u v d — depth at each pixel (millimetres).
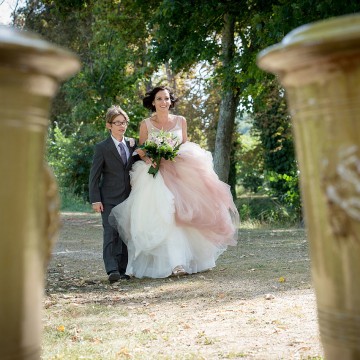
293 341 4441
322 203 2244
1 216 2018
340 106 2137
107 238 8078
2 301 2037
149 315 5707
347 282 2213
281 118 21953
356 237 2158
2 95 1992
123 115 8367
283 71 2299
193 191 8289
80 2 18703
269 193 21984
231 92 17109
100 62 20266
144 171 8203
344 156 2146
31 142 2086
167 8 14188
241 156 28578
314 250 2361
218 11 14195
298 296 6250
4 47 1895
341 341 2270
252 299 6230
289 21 11375
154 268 8125
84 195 26281
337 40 1998
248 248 11125
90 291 7297
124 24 19000
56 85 2207
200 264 8359
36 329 2172
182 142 8641
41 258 2188
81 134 27062
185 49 15203
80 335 4902
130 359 4102
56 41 28453
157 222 8039
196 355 4145
